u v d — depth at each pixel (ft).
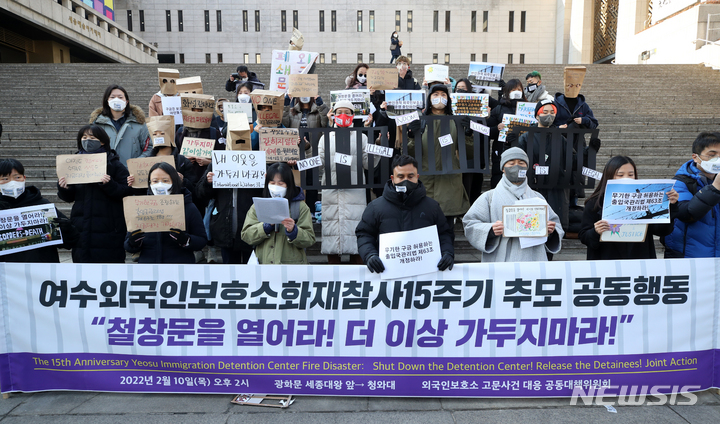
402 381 9.39
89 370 9.63
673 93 40.75
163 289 9.55
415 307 9.41
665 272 9.43
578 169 15.67
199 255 18.30
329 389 9.44
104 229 12.95
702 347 9.49
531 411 8.89
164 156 13.02
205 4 124.36
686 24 55.42
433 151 15.23
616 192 10.07
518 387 9.36
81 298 9.63
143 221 10.57
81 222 12.80
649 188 9.97
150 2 123.54
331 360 9.43
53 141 28.66
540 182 15.42
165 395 9.57
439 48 125.59
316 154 15.35
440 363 9.37
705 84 42.63
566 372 9.36
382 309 9.43
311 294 9.45
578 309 9.38
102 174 12.50
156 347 9.55
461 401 9.30
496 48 124.98
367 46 125.70
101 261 12.96
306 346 9.45
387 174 15.02
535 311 9.38
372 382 9.40
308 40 125.49
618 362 9.37
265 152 13.57
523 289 9.39
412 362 9.39
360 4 124.88
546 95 20.58
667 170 26.23
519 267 9.40
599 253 11.07
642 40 65.36
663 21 61.36
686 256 11.09
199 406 9.10
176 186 11.23
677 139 30.25
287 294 9.48
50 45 71.82
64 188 12.65
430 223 10.00
